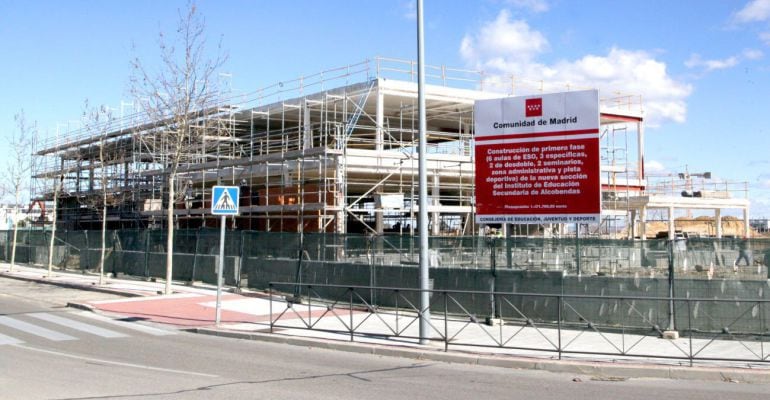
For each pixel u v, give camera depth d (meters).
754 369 9.92
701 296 12.96
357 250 18.34
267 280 20.70
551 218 14.95
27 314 16.72
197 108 24.45
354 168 27.08
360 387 8.82
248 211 29.44
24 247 36.06
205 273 23.41
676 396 8.51
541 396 8.43
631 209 37.59
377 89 28.42
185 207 35.88
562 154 14.86
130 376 9.23
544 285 14.21
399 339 12.74
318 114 33.00
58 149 44.50
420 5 12.80
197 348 12.11
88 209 42.94
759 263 14.36
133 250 27.30
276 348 12.28
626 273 15.81
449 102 31.00
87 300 19.45
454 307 15.44
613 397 8.41
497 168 15.49
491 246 15.12
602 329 13.52
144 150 40.69
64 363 10.13
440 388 8.84
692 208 41.22
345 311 16.73
